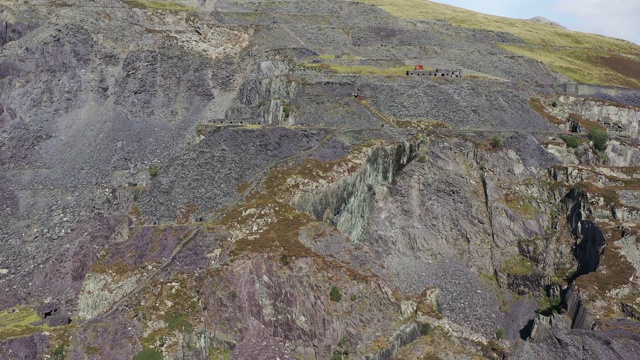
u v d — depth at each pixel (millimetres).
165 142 148750
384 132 138875
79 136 148500
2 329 97250
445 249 124188
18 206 128625
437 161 136125
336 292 96438
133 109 158500
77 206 127438
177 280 98188
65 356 91250
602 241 112438
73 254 115500
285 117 148125
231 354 93000
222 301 96812
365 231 127375
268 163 128000
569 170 130625
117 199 127562
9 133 147250
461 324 106562
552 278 115375
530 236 123625
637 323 96562
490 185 131000
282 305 96812
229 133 136750
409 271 117312
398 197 131250
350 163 127312
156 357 89250
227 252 103062
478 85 162125
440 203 129750
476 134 142000
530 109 158125
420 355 94625
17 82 159250
